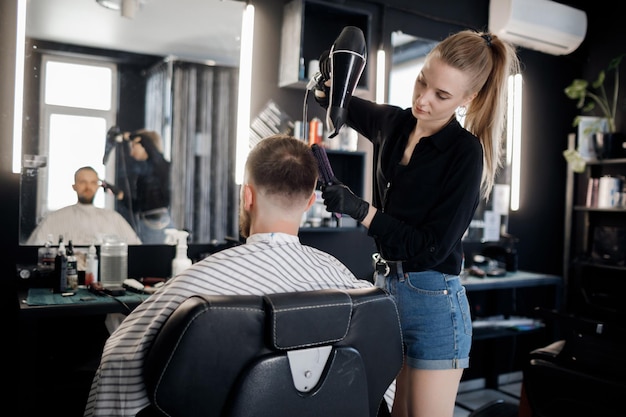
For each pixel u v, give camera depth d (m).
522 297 3.81
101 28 2.45
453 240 1.39
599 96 3.91
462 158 1.41
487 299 3.64
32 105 2.33
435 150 1.46
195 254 2.66
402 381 1.58
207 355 0.91
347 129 2.91
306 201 1.16
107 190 2.47
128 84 2.51
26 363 1.89
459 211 1.39
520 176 3.80
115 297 2.10
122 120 2.50
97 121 2.45
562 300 3.84
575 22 3.63
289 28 2.79
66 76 2.39
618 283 3.65
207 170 2.68
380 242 1.48
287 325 0.95
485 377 3.57
